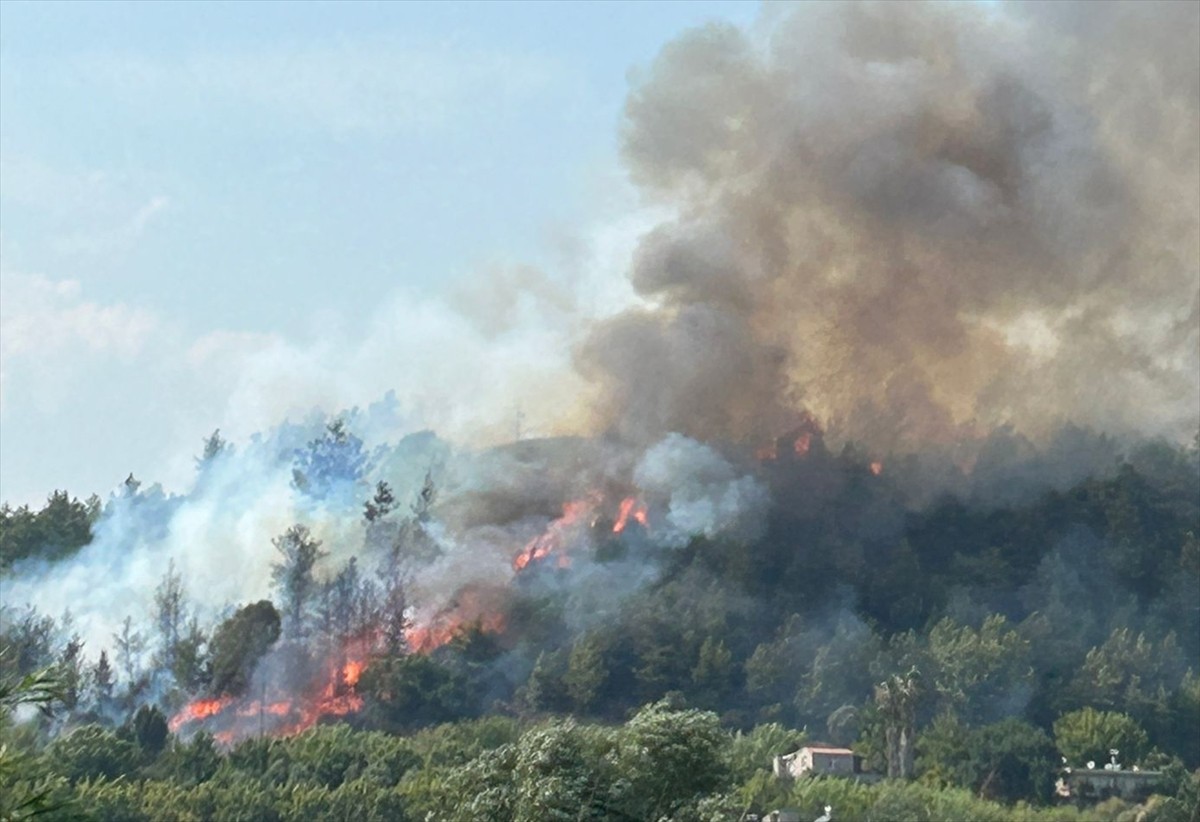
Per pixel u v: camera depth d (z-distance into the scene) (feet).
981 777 437.17
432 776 384.88
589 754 206.49
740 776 395.14
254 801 352.49
